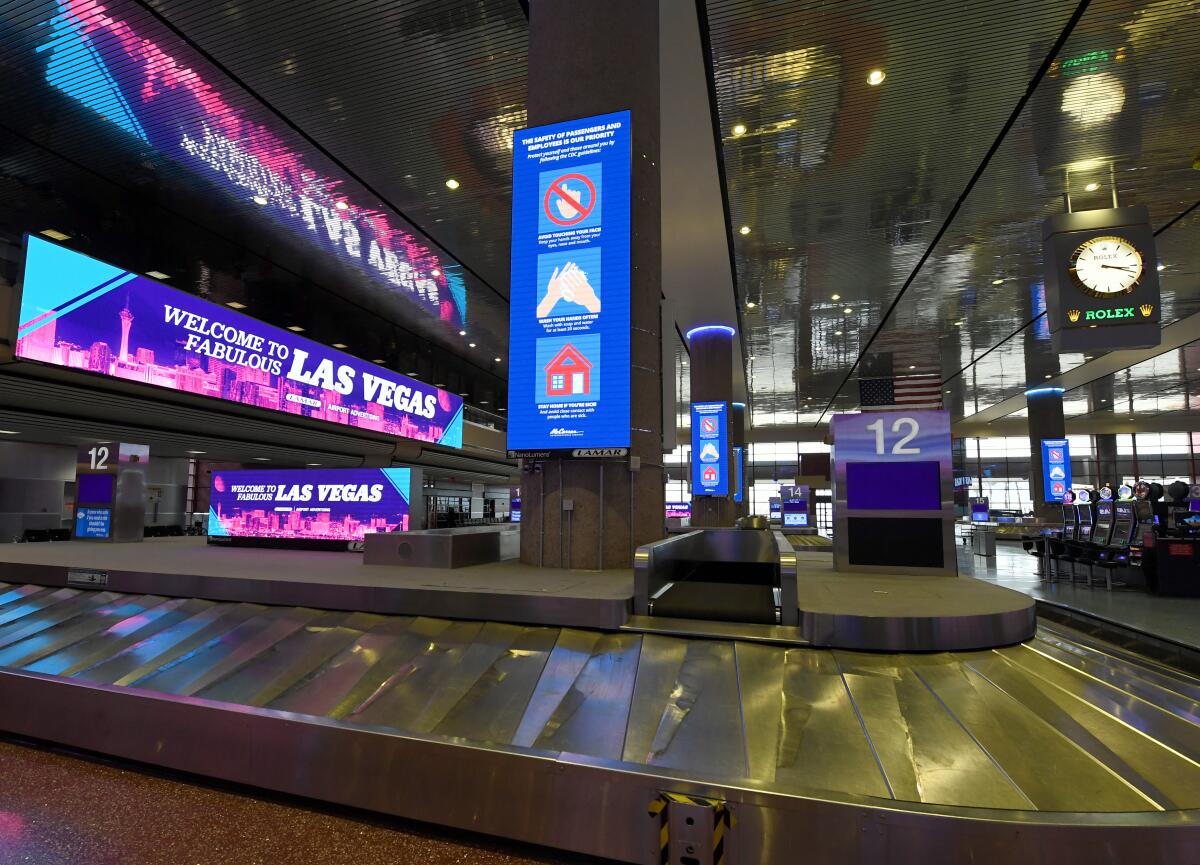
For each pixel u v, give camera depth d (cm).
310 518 848
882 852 238
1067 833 225
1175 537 1039
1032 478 2614
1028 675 343
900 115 835
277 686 387
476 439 2583
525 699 345
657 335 629
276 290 1535
